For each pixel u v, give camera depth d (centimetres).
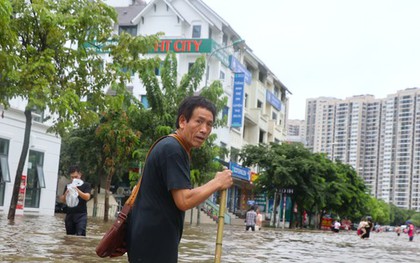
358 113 13438
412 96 13275
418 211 13388
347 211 5462
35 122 2597
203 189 300
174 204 299
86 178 3559
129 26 4212
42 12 1231
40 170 2678
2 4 805
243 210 4916
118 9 4400
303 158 4241
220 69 4153
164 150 298
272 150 4253
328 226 6097
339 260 1256
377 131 13662
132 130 2144
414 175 13312
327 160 4962
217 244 327
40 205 2689
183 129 310
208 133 312
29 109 1444
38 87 1197
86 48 1502
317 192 4288
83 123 1412
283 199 4572
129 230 305
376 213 9419
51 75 1248
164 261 295
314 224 5794
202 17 4109
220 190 315
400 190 13525
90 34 1379
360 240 2903
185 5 4153
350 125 13500
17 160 2484
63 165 3434
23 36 1291
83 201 1099
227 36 4431
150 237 294
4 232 1178
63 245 958
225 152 2550
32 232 1235
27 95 1270
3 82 1227
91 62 1432
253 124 5006
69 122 1355
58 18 1266
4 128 2394
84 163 3312
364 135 13688
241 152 4272
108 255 313
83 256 825
